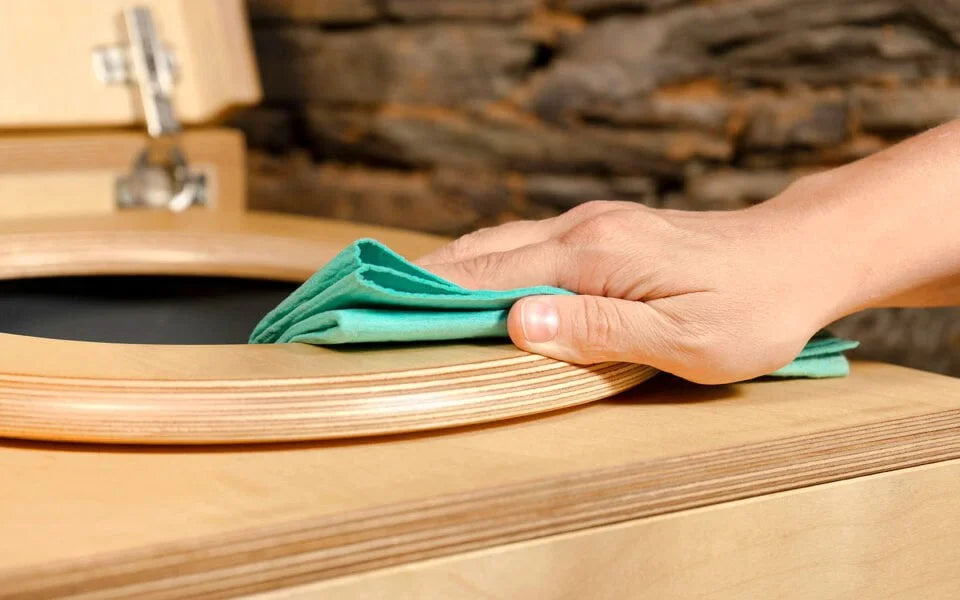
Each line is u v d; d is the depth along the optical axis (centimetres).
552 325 52
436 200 172
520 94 160
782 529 50
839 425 51
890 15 122
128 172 116
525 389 52
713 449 47
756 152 138
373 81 175
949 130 59
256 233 91
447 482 43
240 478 44
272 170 195
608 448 48
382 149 177
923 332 121
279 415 47
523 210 163
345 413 48
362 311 53
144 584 36
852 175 59
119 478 44
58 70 113
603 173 155
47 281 89
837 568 52
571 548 44
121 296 88
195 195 115
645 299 55
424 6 166
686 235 56
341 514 39
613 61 148
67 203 113
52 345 54
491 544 42
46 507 40
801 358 61
